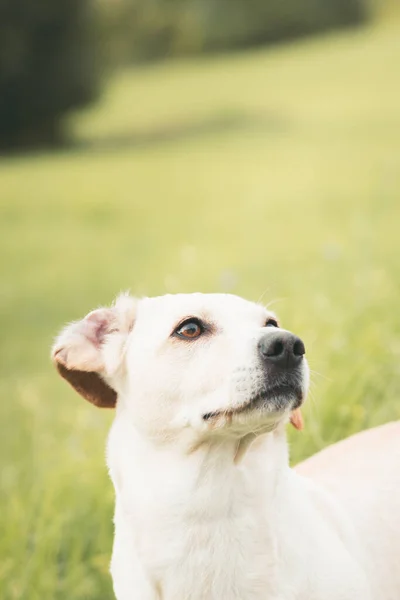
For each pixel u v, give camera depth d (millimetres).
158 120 34438
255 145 26531
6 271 16938
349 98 31609
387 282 7891
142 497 3770
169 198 21531
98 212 21047
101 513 5543
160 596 3764
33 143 31734
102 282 15109
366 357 5977
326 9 50250
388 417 5500
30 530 5629
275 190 20047
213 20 51250
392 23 48906
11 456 8164
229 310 3848
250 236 15961
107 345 3996
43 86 30078
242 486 3645
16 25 28922
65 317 13867
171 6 51875
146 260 15945
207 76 43688
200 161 25625
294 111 31203
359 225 14008
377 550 4047
